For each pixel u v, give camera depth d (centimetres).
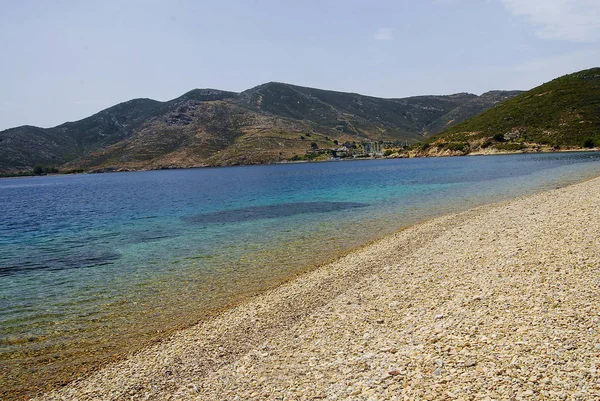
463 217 3014
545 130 14362
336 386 871
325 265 2075
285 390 900
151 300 1709
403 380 834
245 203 5384
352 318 1305
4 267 2434
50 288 1952
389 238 2570
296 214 4034
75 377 1104
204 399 929
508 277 1403
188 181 12538
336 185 7469
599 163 7575
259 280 1905
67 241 3303
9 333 1412
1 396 1021
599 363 758
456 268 1669
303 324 1325
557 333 907
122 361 1184
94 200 7438
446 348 939
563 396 682
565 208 2634
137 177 18675
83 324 1477
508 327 991
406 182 7000
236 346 1230
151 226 3869
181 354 1202
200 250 2633
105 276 2130
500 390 728
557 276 1316
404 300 1391
